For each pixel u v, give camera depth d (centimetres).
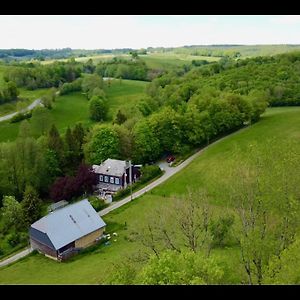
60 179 8819
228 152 9844
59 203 8438
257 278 3962
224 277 3322
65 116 15262
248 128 11444
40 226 6688
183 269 3062
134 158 10100
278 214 4281
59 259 6438
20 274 6009
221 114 11025
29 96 18050
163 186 8869
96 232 7050
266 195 4291
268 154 4562
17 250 6969
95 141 9912
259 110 11694
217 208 6200
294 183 4197
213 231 5294
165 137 10481
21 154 9038
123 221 7538
